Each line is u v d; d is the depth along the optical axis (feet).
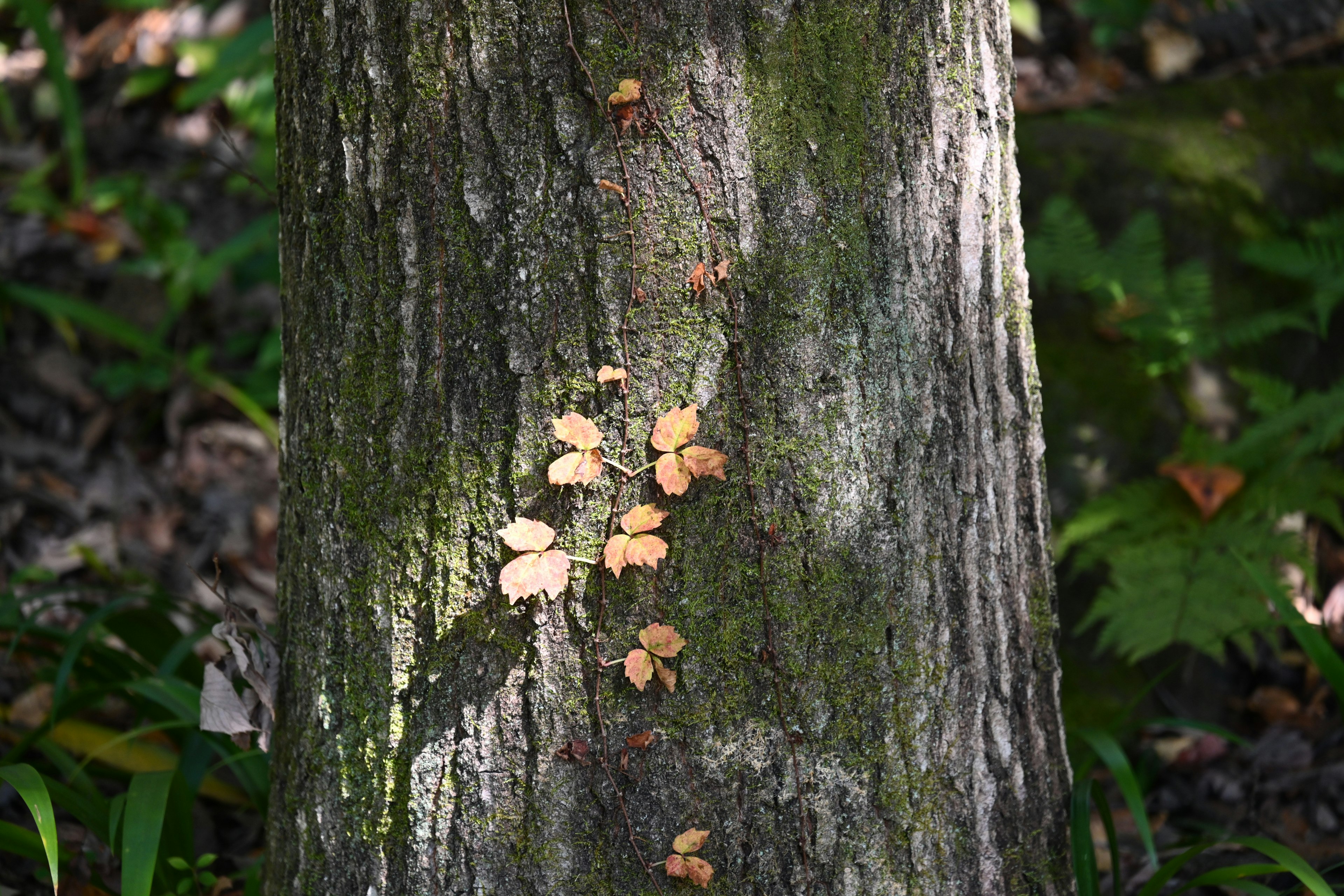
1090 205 10.58
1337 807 8.39
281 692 7.49
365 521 7.25
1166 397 9.87
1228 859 8.16
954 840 7.36
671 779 7.21
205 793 8.34
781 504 7.18
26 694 8.70
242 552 10.19
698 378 7.13
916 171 7.20
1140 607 8.87
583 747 7.20
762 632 7.20
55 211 12.62
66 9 15.17
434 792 7.25
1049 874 7.49
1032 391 7.46
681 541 7.16
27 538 9.93
